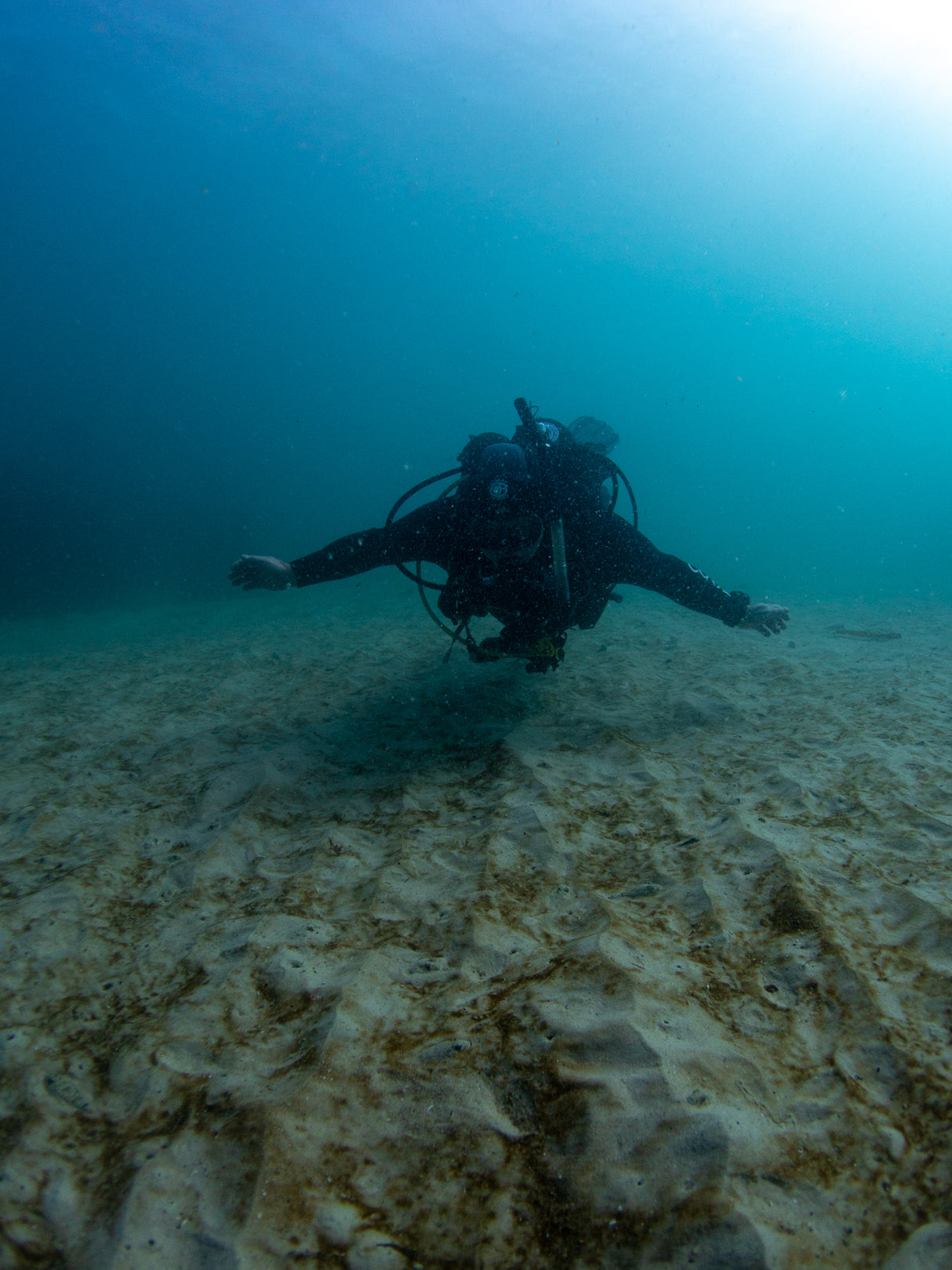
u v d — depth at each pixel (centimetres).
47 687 607
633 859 240
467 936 195
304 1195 118
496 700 467
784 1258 101
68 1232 113
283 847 269
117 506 2370
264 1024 163
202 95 3575
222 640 870
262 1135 127
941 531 2583
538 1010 158
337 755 372
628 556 375
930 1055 139
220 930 208
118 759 381
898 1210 108
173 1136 130
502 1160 123
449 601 389
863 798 275
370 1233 112
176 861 257
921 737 348
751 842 237
